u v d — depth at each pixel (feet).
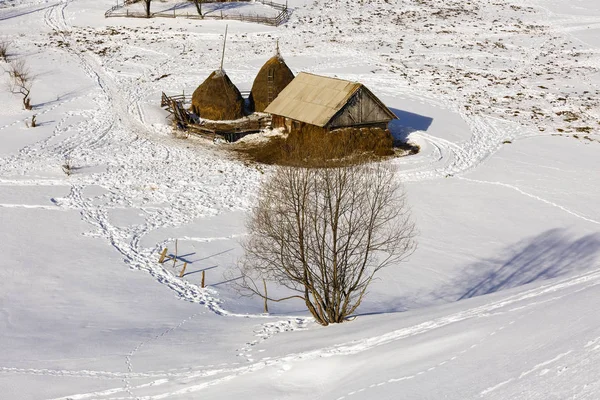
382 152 150.41
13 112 178.70
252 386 61.93
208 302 95.61
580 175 143.43
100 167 148.15
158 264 108.78
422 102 189.37
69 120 174.40
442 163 149.38
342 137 143.74
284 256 83.15
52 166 147.54
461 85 205.87
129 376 67.92
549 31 268.82
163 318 88.28
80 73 208.44
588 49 247.70
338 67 218.18
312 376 62.23
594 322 54.75
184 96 186.29
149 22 258.16
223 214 128.47
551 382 46.29
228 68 215.72
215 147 159.63
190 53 228.63
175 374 67.41
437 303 91.81
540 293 73.10
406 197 132.46
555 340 53.42
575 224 120.57
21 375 69.31
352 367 61.31
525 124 175.52
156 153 156.15
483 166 149.07
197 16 262.06
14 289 97.96
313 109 149.59
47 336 81.71
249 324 85.05
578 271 99.50
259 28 253.65
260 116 173.68
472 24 274.16
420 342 62.28
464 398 47.85
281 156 143.74
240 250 114.21
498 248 112.16
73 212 127.65
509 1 308.40
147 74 209.77
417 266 105.81
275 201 97.96
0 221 122.21
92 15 266.57
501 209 127.85
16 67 205.77
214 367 68.33
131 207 130.93
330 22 266.36
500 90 203.00
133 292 98.12
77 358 73.97
